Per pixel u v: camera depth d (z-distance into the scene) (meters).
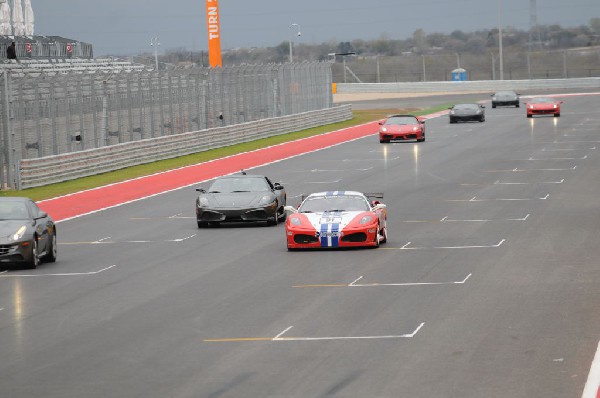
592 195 73.50
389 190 80.81
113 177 99.25
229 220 62.44
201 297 39.59
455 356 28.45
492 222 61.00
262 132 144.62
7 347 31.77
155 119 117.75
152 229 63.53
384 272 44.16
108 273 46.91
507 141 127.00
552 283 40.38
